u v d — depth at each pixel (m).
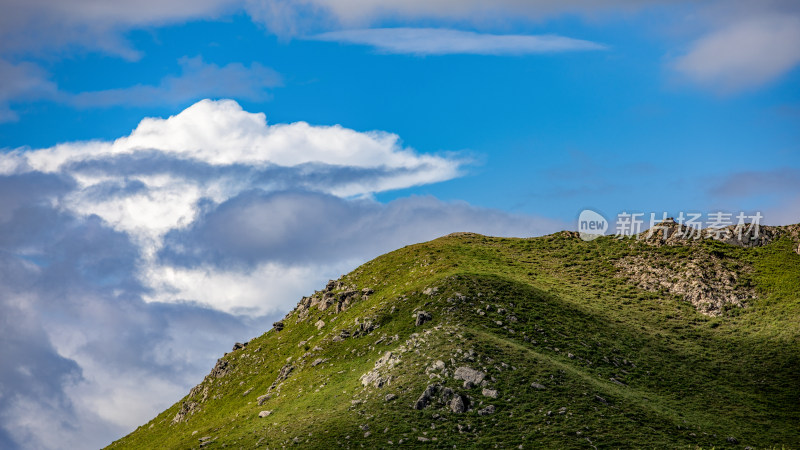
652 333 110.38
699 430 76.88
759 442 75.94
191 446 88.44
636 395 85.69
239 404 108.50
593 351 97.19
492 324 100.06
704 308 121.62
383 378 87.12
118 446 124.06
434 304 107.06
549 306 110.56
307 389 96.94
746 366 100.81
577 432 71.50
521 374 82.88
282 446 77.50
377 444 72.88
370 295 127.44
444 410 77.44
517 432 72.44
